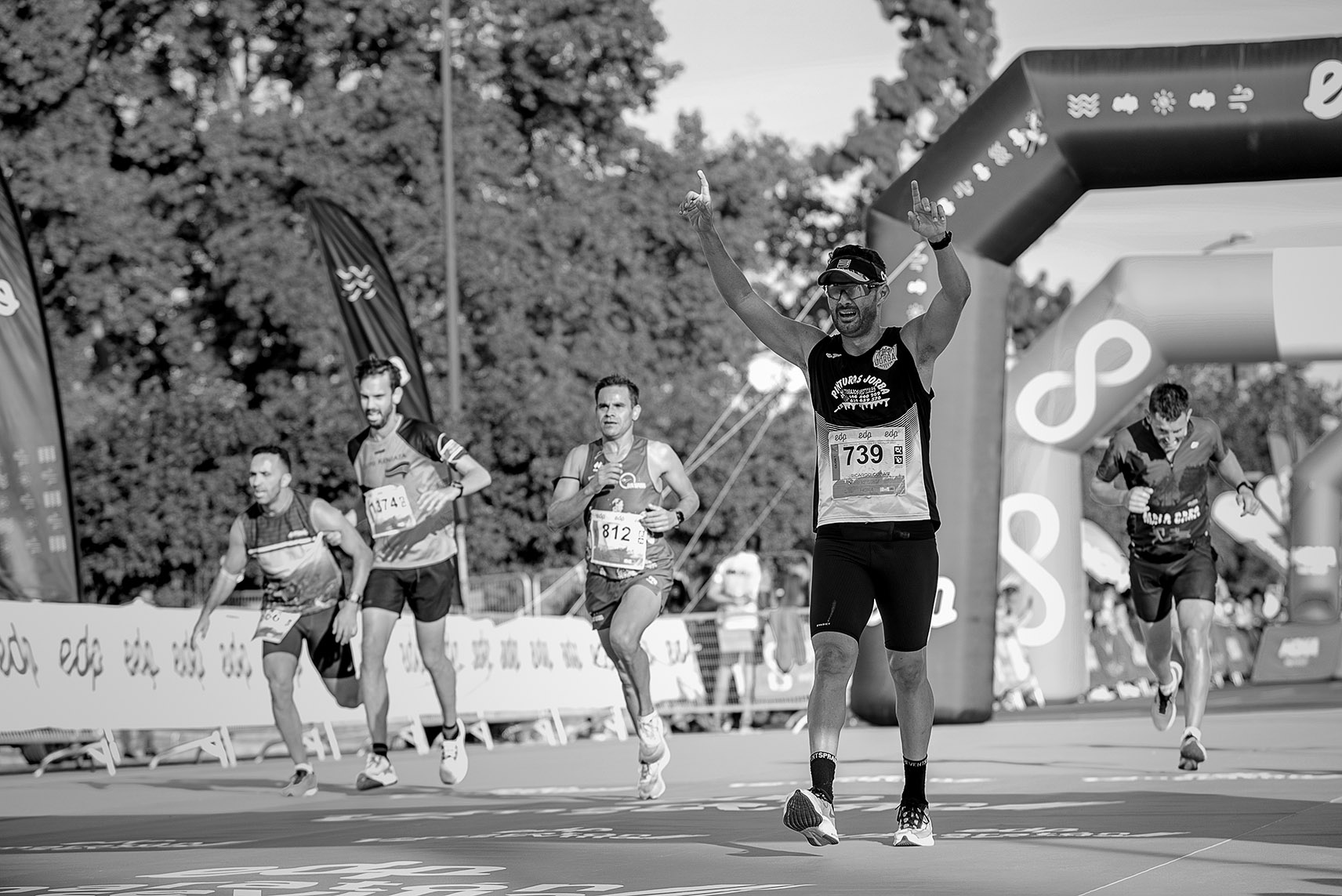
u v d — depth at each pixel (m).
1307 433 96.06
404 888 6.80
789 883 6.74
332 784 15.52
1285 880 6.36
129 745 24.33
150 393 40.75
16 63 44.97
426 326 50.25
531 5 56.91
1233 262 28.94
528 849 8.45
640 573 12.30
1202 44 21.30
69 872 7.96
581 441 38.00
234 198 47.97
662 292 59.53
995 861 7.31
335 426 32.69
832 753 7.94
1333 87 20.73
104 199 45.62
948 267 7.79
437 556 13.85
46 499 21.27
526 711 24.47
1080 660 30.84
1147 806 9.84
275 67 54.00
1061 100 21.42
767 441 45.12
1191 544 13.72
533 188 57.44
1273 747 15.97
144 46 50.84
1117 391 29.36
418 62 52.81
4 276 21.12
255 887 6.93
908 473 8.05
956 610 21.86
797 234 76.25
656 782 12.16
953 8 69.38
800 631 28.05
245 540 14.11
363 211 48.94
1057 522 29.84
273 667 14.06
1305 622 44.66
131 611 18.50
